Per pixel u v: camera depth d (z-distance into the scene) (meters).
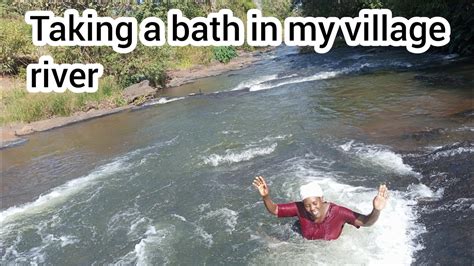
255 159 4.33
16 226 3.65
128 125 6.63
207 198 3.65
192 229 3.19
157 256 2.92
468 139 4.00
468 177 3.31
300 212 2.70
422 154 3.84
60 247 3.24
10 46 9.83
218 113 6.43
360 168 3.75
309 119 5.41
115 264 2.91
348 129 4.81
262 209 3.31
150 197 3.85
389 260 2.51
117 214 3.62
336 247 2.65
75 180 4.54
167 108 7.45
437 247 2.57
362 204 3.10
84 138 6.27
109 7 9.85
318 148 4.35
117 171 4.61
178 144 5.18
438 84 6.24
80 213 3.75
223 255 2.82
